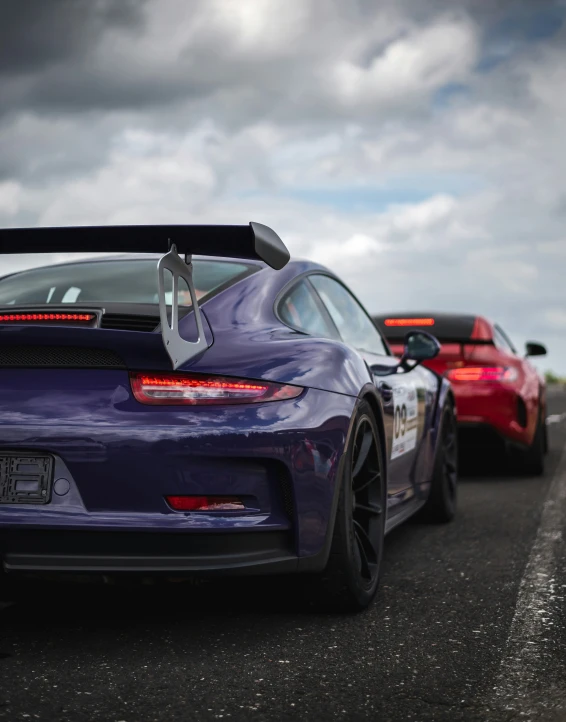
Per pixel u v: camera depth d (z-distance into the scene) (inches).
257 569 96.5
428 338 154.9
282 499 97.7
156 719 76.9
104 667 90.4
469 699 82.1
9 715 77.2
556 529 171.3
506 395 242.5
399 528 175.2
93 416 91.9
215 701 81.4
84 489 92.0
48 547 93.1
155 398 92.7
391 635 102.2
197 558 93.5
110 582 95.8
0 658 93.0
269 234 103.2
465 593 121.8
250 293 111.4
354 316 143.7
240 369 96.3
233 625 105.8
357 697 82.6
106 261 123.6
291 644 98.7
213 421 93.0
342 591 107.7
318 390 101.7
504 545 156.2
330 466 101.0
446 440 183.0
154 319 100.5
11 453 92.8
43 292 113.3
